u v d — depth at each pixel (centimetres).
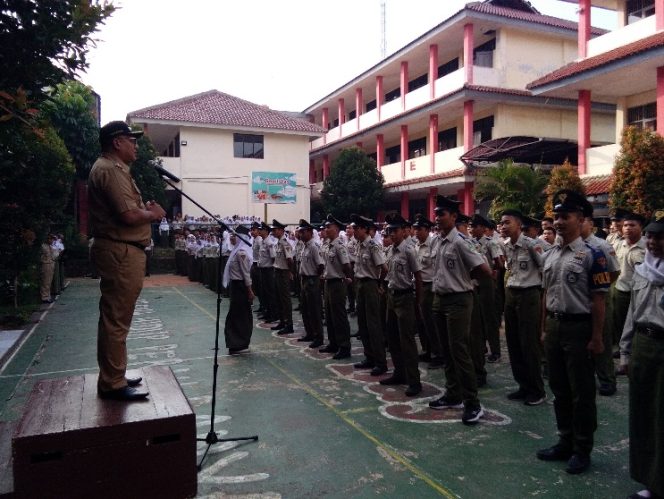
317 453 396
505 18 1770
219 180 2322
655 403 314
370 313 618
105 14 507
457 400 496
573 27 1883
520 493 333
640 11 1424
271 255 969
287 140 2455
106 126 321
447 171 1891
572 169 1237
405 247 537
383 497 330
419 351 742
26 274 1139
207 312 1080
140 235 322
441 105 1864
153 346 769
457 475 359
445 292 473
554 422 458
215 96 2595
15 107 449
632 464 328
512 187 1312
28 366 657
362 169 2181
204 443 415
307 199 2489
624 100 1438
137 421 279
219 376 610
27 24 481
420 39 1986
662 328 311
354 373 623
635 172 1001
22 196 664
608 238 736
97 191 311
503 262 700
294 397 531
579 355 364
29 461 258
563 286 372
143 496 281
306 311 798
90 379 366
